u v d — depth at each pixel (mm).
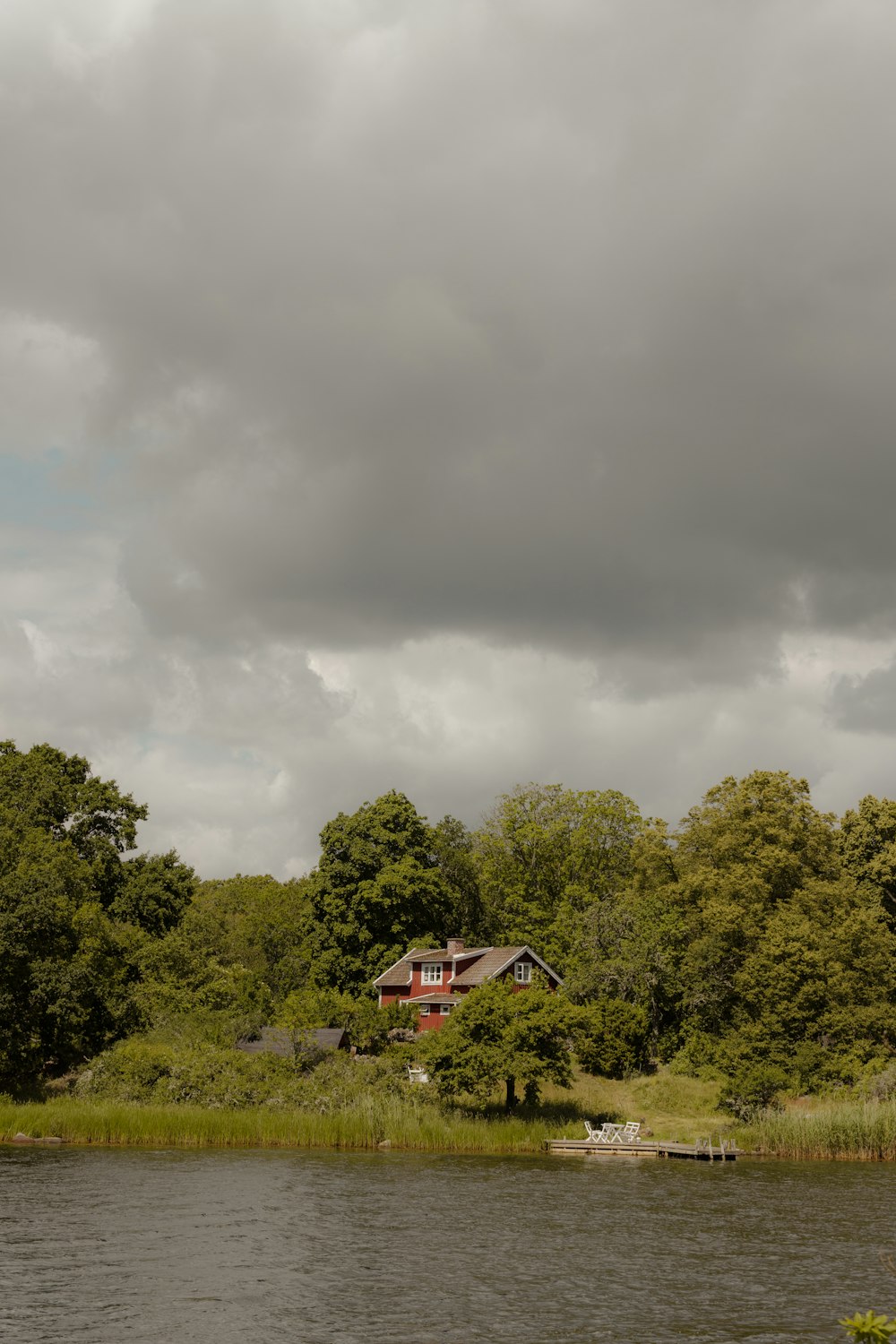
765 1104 77125
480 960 99188
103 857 106312
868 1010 84062
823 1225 42469
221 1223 39562
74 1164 53625
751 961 87812
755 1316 29062
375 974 105938
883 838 110188
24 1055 72438
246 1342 25891
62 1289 30047
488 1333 27125
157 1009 85875
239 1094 68875
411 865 109000
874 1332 13516
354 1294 30578
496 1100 75812
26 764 106000
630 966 91125
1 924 73438
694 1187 52406
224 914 150375
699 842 105188
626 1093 80625
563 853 124188
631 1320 28609
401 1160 59594
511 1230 40188
